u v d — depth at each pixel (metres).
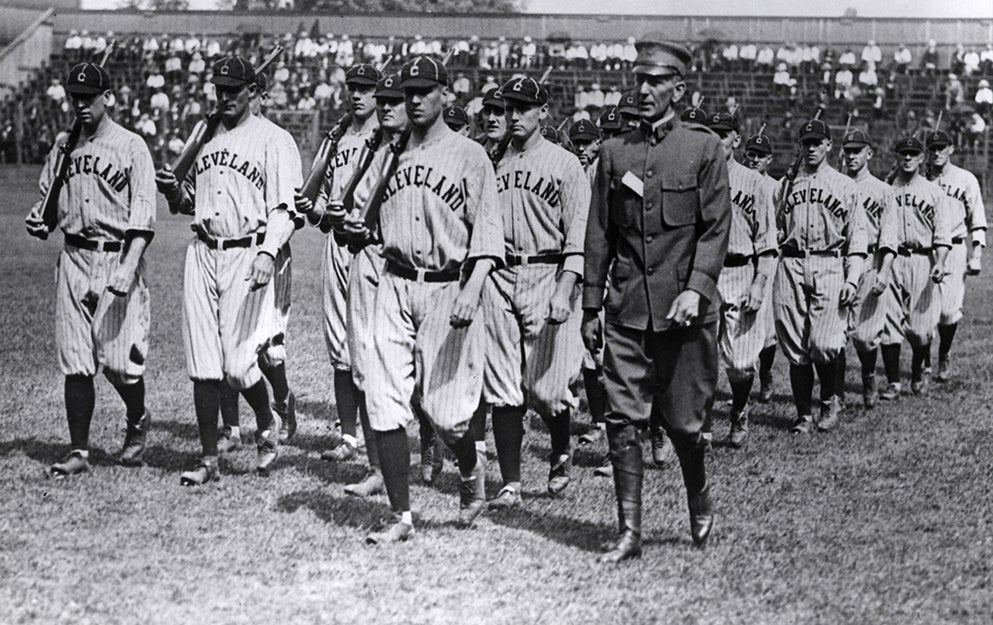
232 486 7.35
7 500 6.81
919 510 7.14
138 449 7.84
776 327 10.08
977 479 7.96
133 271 7.41
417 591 5.49
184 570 5.68
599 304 6.25
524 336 7.62
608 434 6.17
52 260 21.30
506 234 7.68
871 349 11.14
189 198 7.94
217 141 7.62
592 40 42.62
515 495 7.22
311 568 5.79
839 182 10.05
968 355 14.38
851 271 9.98
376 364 6.34
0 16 44.38
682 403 6.10
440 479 7.95
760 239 9.40
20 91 41.34
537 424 10.07
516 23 42.94
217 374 7.43
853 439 9.49
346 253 8.39
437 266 6.38
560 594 5.50
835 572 5.88
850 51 39.75
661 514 7.06
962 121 36.97
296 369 11.97
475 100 36.56
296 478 7.66
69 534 6.18
